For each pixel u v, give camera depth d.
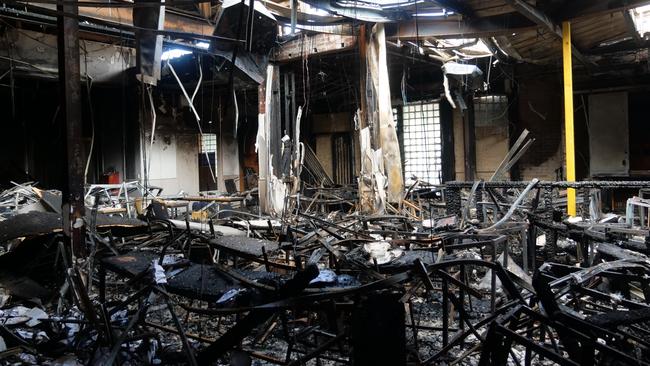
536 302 3.43
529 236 5.76
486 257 5.90
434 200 9.82
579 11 7.50
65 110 4.61
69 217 4.63
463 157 12.88
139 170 13.01
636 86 10.81
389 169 8.62
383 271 3.85
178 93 13.52
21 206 7.50
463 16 7.98
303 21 8.23
